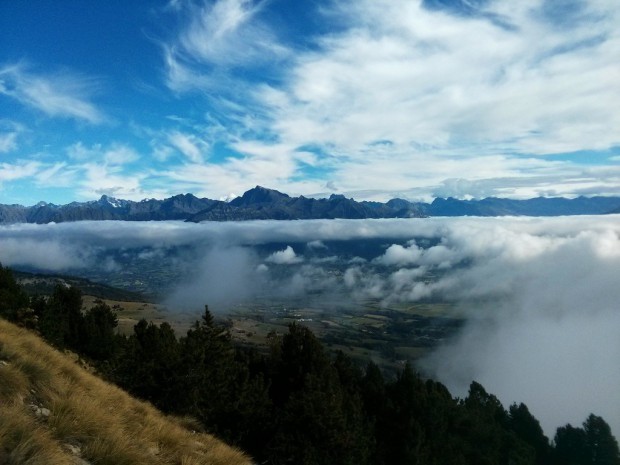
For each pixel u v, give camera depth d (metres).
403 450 36.56
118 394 12.64
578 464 61.38
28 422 6.37
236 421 27.20
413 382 42.81
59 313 50.09
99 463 6.93
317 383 27.55
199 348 26.78
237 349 49.28
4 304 30.59
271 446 23.59
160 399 24.31
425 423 41.56
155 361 25.70
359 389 43.53
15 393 7.60
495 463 47.97
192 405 24.30
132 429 9.32
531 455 54.00
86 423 7.66
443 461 41.09
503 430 57.12
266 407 29.42
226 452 10.66
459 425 49.91
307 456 21.48
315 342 36.72
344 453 23.27
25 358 9.01
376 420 40.00
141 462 7.43
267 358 43.72
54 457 5.88
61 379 9.52
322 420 22.92
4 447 5.70
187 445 9.97
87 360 35.53
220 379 28.81
